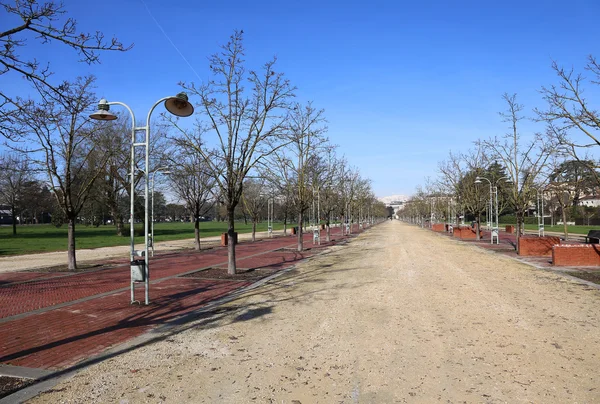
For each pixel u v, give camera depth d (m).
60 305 9.87
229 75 13.96
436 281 12.70
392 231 52.88
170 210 111.94
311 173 27.50
